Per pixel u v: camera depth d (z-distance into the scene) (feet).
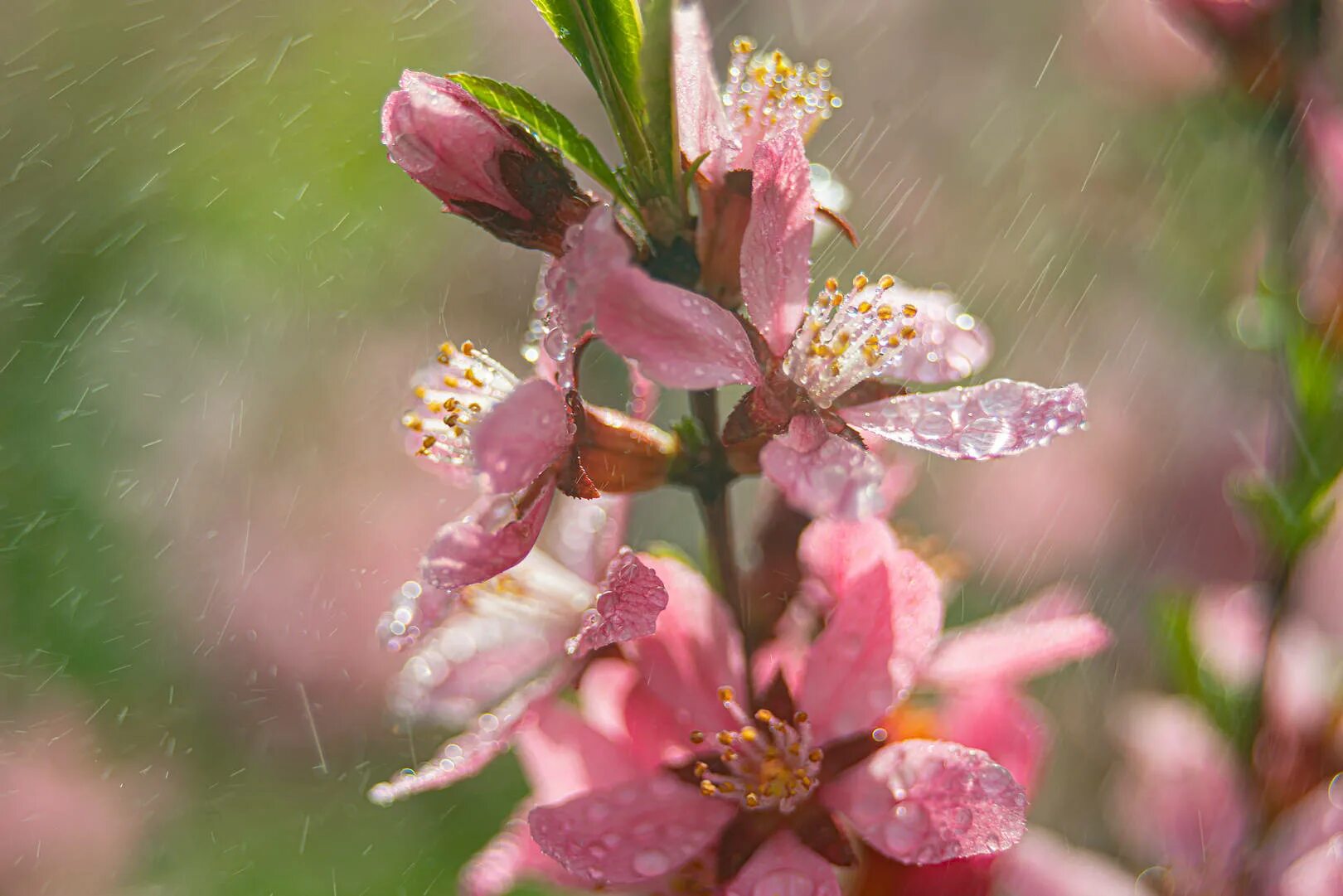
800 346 0.83
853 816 0.80
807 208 0.81
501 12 1.54
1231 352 1.34
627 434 0.82
